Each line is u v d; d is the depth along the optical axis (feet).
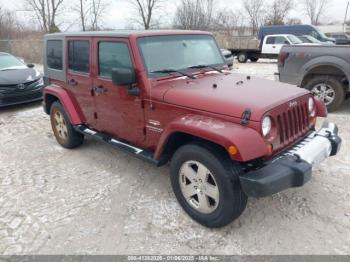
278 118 9.70
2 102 26.32
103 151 17.49
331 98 22.13
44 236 10.55
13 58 31.60
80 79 15.07
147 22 107.34
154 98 11.41
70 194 13.09
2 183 14.23
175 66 12.62
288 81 23.59
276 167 9.20
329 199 11.93
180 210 11.66
